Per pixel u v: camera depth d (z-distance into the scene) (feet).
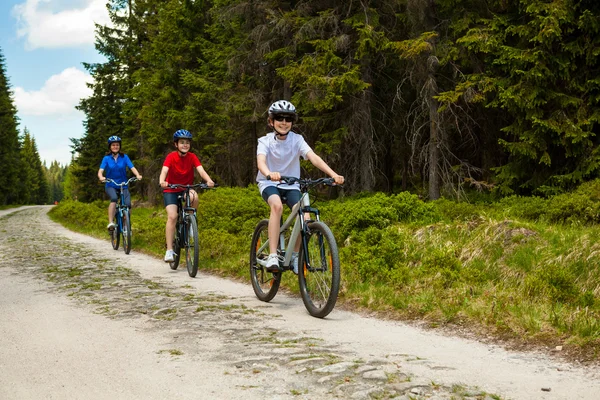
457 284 20.47
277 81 72.08
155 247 39.24
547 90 45.16
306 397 10.48
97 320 17.56
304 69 54.08
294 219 19.30
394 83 62.28
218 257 31.63
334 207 37.65
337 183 17.98
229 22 70.59
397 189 67.62
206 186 28.09
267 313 18.52
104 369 12.55
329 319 17.65
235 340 14.85
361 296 20.22
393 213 30.86
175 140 28.78
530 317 15.40
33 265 31.91
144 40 127.54
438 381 11.19
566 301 18.20
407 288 20.34
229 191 51.44
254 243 21.70
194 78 77.51
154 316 18.10
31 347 14.44
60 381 11.78
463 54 50.85
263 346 14.12
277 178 17.71
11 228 70.28
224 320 17.38
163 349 14.10
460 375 11.61
